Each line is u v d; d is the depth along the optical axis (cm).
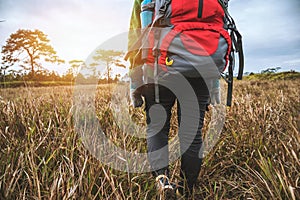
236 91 533
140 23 162
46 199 147
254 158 202
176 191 166
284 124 264
